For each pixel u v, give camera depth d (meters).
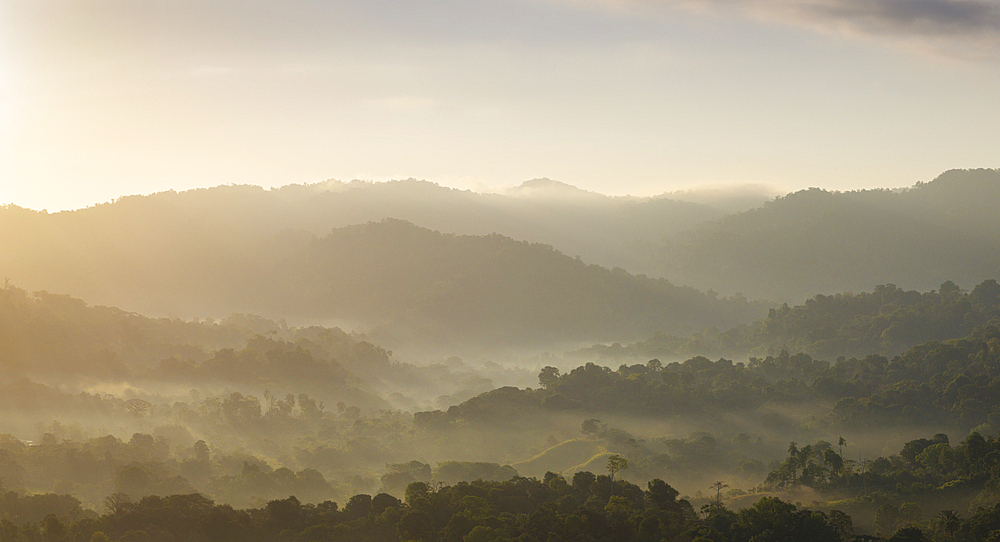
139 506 116.06
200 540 109.56
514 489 124.12
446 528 108.44
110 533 110.88
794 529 105.69
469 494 119.31
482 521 107.56
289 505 115.06
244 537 109.56
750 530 107.50
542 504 115.94
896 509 122.06
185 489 147.00
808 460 152.12
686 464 170.00
